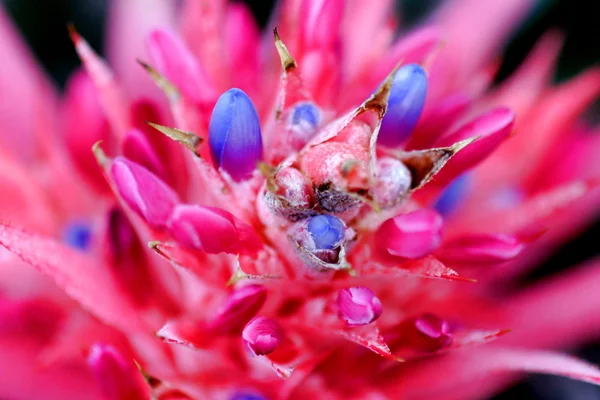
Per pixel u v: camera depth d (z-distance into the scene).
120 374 0.18
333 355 0.18
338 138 0.16
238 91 0.17
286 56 0.17
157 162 0.18
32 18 0.25
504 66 0.26
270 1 0.25
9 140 0.22
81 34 0.26
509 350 0.19
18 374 0.20
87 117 0.19
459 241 0.17
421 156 0.16
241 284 0.17
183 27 0.21
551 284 0.21
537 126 0.21
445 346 0.17
